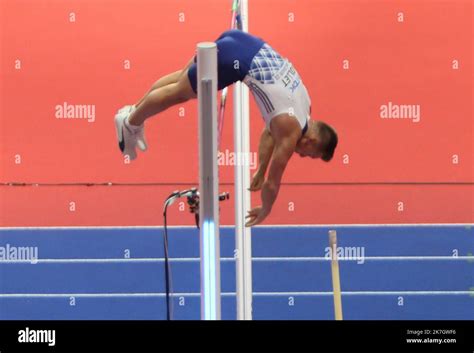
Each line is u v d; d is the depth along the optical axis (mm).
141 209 7379
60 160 7453
